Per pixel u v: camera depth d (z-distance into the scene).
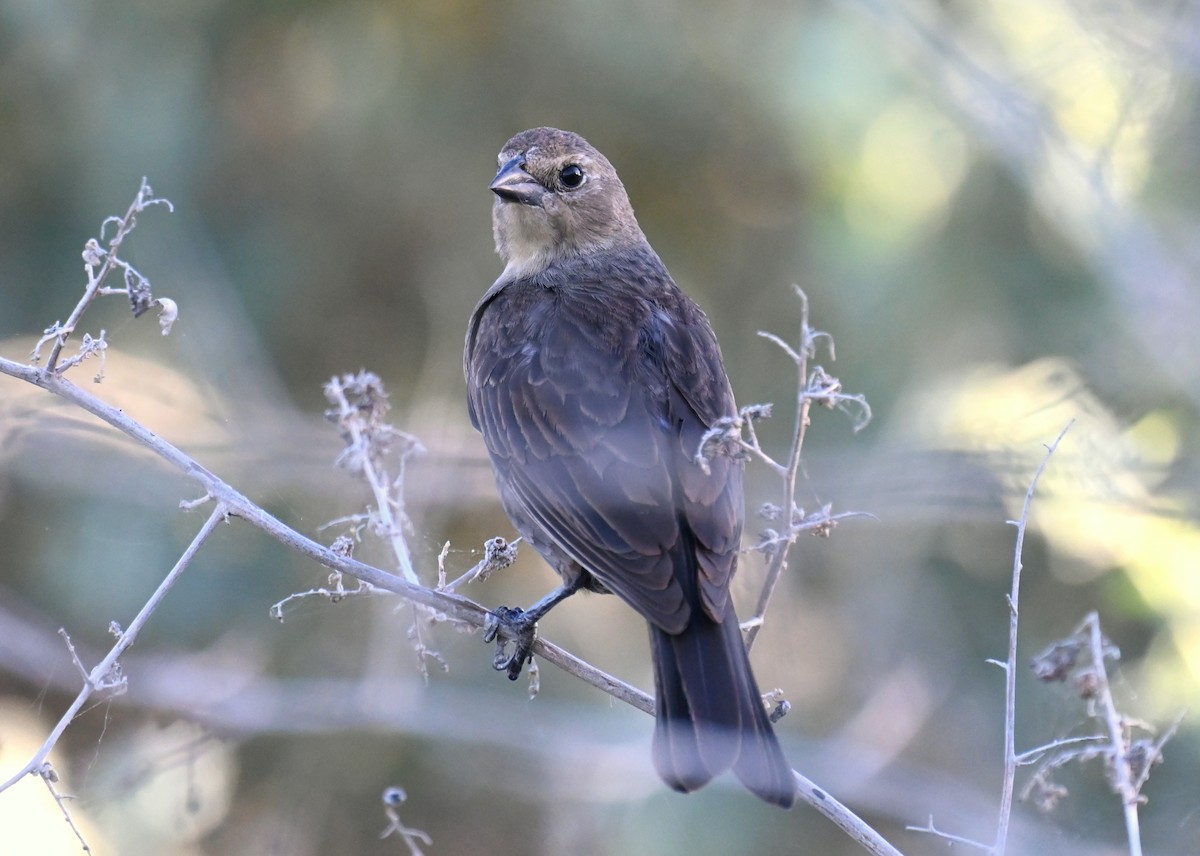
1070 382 11.95
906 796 11.42
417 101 13.16
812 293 12.80
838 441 12.35
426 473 11.40
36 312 12.43
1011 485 10.66
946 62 12.23
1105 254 11.96
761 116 12.79
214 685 11.19
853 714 12.22
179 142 12.58
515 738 11.53
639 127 13.13
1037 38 13.26
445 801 11.99
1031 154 12.02
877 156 12.78
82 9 12.44
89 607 11.30
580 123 13.19
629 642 12.46
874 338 12.55
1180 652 11.27
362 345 13.21
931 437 11.41
